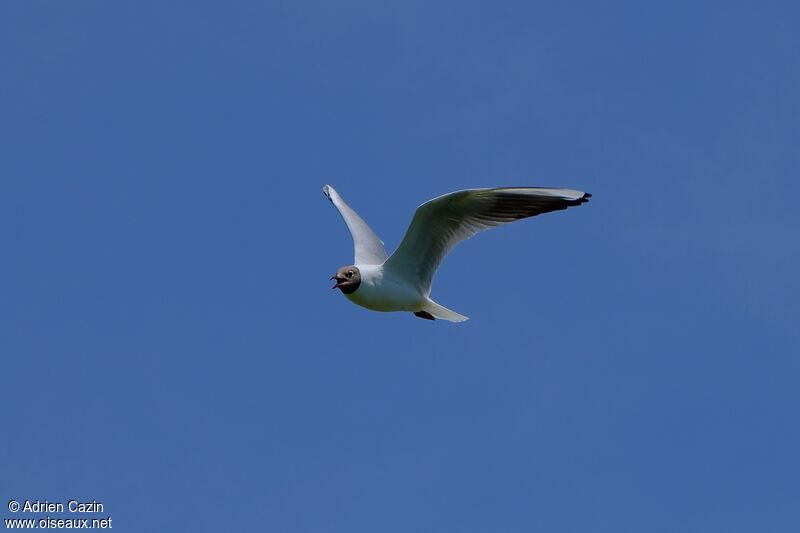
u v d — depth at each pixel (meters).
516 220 18.77
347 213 21.17
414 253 19.12
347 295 19.30
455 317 19.33
